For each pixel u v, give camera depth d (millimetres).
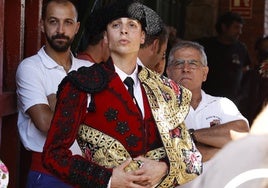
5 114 10594
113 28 7961
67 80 7738
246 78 19578
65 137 7609
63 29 10211
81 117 7680
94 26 8211
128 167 7566
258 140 4617
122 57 7910
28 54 12125
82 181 7527
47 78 10047
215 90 21078
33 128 9914
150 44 9961
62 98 7719
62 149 7594
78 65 10500
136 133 7707
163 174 7695
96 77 7742
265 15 28688
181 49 10281
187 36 27281
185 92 8188
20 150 12008
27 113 9945
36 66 10016
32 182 9680
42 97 9891
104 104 7688
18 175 11602
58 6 10219
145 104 7875
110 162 7625
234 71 21062
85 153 7793
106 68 7871
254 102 16891
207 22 27297
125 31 7898
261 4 28031
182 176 7805
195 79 10219
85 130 7707
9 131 11375
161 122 7832
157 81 8078
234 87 21062
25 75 9961
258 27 28109
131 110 7727
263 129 5301
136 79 7973
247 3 27984
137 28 7980
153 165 7637
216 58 21078
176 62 10250
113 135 7680
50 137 7648
